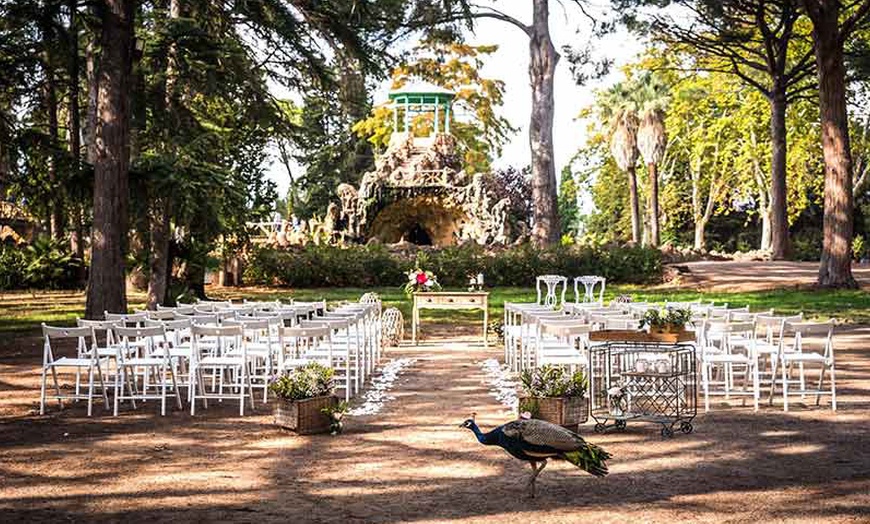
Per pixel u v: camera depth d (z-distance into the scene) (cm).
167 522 729
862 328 2345
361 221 5359
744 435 1048
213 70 2733
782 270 4041
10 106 2738
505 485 835
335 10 2808
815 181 6219
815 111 5588
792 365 1673
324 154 7006
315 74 2880
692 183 7288
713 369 1545
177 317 1586
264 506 772
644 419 1077
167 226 2877
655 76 5869
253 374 1480
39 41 2467
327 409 1073
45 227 4944
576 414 1054
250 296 3706
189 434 1080
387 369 1705
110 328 1255
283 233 4909
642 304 1631
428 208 5538
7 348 2059
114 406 1214
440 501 784
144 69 2783
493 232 5188
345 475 877
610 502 778
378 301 2147
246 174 3591
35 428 1123
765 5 4528
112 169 2411
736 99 5959
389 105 6888
